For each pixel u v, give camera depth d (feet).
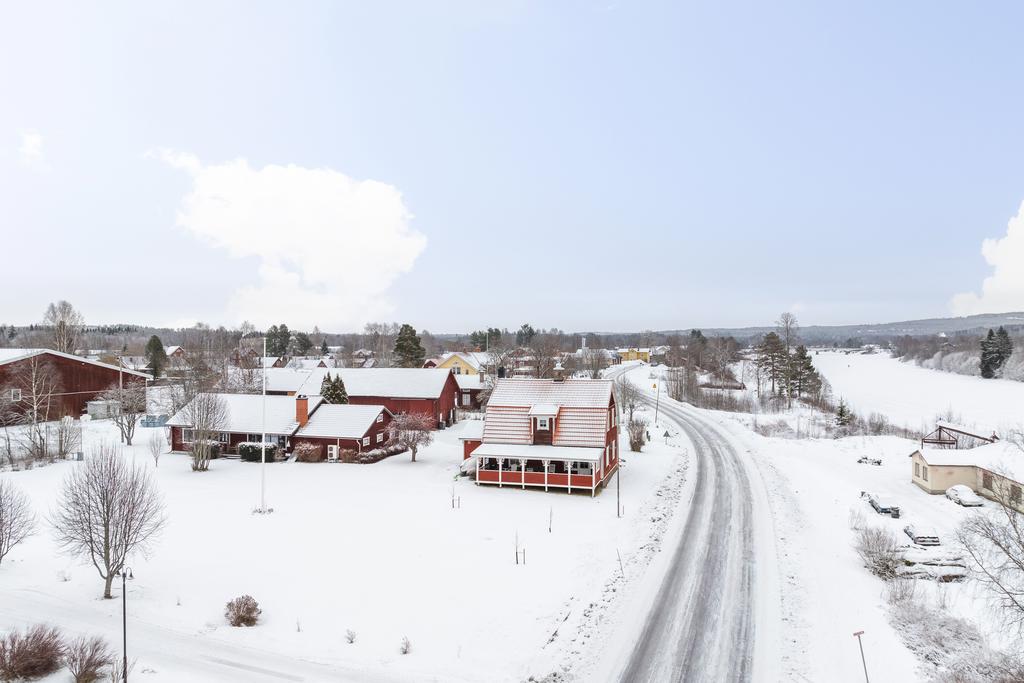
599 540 101.60
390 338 651.25
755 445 203.92
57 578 82.33
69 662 59.21
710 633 71.87
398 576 84.43
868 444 205.16
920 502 131.13
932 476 138.62
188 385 247.70
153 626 69.51
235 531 103.60
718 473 160.04
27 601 75.20
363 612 73.51
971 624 73.72
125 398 199.82
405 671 60.85
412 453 170.40
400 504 122.83
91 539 75.77
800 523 116.78
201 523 107.96
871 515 121.49
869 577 89.56
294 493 131.23
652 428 231.50
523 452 139.95
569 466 134.51
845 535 109.40
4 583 80.33
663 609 78.02
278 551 93.97
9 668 57.11
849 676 62.85
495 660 63.46
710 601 80.64
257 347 568.41
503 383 158.61
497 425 150.30
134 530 79.56
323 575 84.53
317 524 108.06
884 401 375.66
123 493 78.38
